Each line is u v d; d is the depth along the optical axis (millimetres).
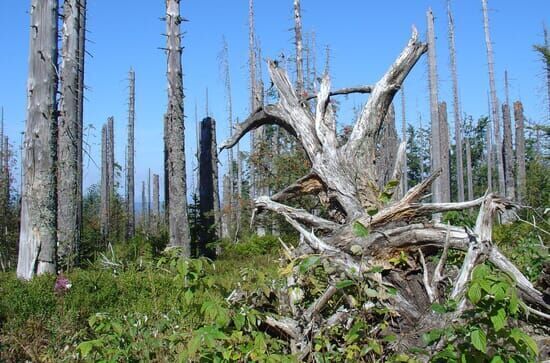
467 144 35375
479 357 3631
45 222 10156
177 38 15719
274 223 16156
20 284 8234
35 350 6211
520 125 30672
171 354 4930
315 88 13742
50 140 10391
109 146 39406
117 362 4527
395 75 7320
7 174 19625
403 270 5375
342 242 5520
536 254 6340
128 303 7895
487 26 29766
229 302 4477
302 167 16516
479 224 4957
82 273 9094
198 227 17750
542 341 4602
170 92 15547
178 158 15367
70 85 14930
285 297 4984
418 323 4551
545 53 23422
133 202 36000
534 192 18344
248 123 8609
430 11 24344
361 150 7078
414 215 5695
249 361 4035
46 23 10508
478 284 3443
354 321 4602
